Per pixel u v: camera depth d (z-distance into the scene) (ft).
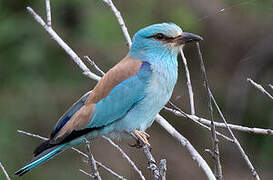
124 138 26.02
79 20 46.73
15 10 47.96
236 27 46.21
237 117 46.39
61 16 46.96
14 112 45.80
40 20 26.40
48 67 46.88
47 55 46.91
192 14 45.52
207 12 45.62
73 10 46.62
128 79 25.43
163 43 25.58
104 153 44.62
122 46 45.14
